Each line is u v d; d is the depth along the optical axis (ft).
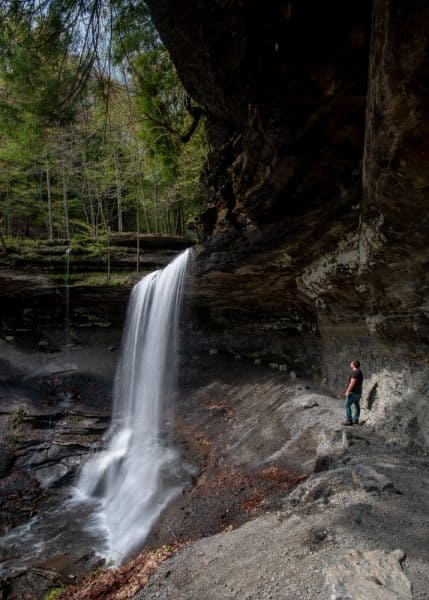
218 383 53.98
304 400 36.65
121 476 40.34
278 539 15.92
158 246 65.72
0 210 83.15
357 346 34.45
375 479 18.33
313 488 19.89
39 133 28.96
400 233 19.26
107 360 62.28
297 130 19.90
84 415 51.62
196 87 25.90
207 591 14.32
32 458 43.11
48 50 23.11
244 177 27.35
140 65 29.71
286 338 51.60
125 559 26.40
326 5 14.42
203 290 48.93
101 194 71.41
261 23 16.33
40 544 30.32
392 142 14.83
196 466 37.01
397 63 12.10
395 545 13.53
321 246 30.48
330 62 16.30
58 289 60.39
